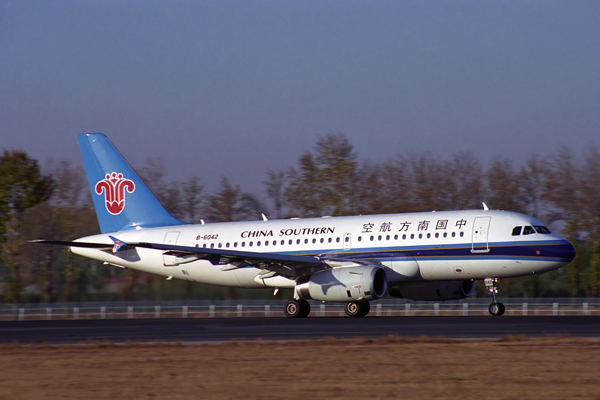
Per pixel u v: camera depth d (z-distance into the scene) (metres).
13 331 111.56
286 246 142.62
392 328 102.19
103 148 162.75
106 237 158.88
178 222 159.00
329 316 156.50
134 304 187.25
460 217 132.12
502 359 65.62
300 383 54.56
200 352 75.25
